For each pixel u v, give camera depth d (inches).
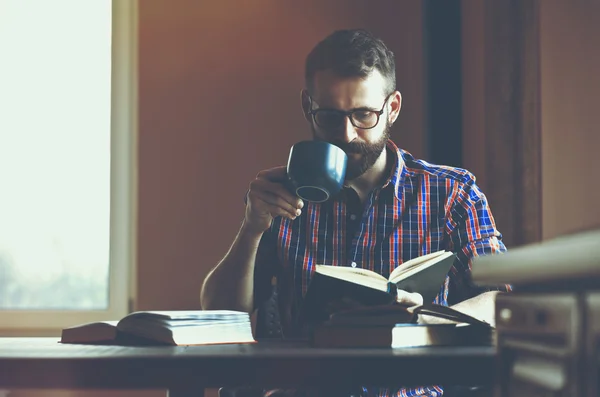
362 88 64.8
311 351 38.6
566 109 92.8
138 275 112.0
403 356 35.1
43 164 119.0
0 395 106.4
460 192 68.6
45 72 119.8
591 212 92.4
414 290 52.4
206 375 35.3
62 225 118.5
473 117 105.6
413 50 112.7
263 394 58.5
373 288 48.4
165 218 112.7
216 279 67.1
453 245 67.8
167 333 47.1
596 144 92.4
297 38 114.2
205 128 113.5
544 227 92.4
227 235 112.7
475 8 104.3
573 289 24.4
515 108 95.8
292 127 113.8
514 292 29.9
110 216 116.5
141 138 113.2
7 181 118.8
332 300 49.6
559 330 24.9
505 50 96.3
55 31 120.0
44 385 35.3
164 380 35.3
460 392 52.6
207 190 113.0
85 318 115.6
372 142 65.5
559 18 93.1
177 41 114.2
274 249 68.7
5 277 118.0
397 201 67.9
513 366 29.5
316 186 57.2
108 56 119.6
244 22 114.3
